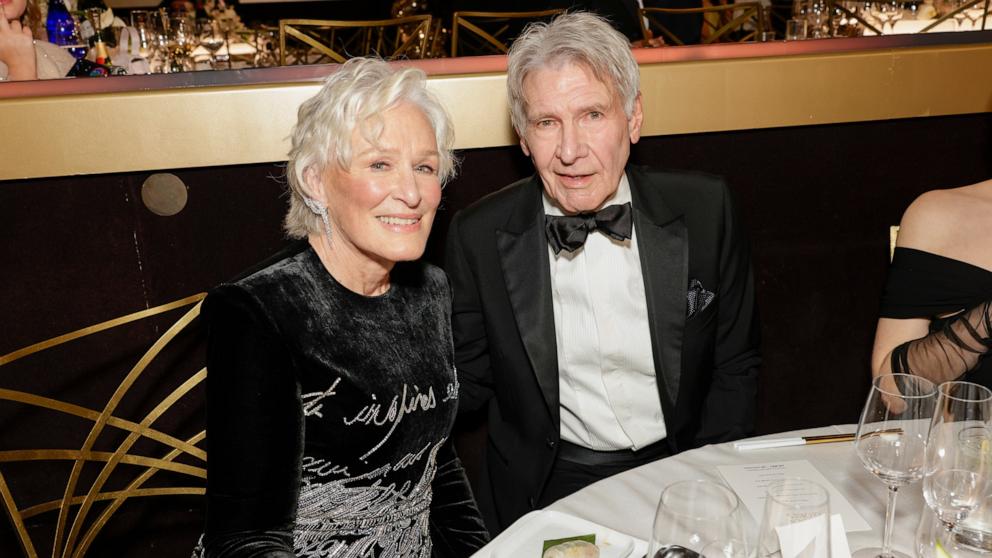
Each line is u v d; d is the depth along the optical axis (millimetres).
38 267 2037
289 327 1298
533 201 1785
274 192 2127
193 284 2148
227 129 1998
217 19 3553
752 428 1846
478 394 1904
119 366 2139
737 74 2213
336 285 1380
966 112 2371
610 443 1801
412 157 1292
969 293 1648
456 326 1846
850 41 2322
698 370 1784
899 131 2439
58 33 2582
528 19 2969
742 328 1866
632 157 2303
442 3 4012
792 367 2609
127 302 2115
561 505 1223
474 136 2107
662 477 1288
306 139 1311
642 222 1731
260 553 1224
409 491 1449
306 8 5312
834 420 2684
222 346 1273
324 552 1381
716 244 1777
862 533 1138
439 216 2225
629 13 2900
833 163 2434
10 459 1428
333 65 2064
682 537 845
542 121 1614
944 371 1485
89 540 1500
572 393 1809
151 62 2953
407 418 1402
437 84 2055
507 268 1739
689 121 2227
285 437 1285
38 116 1899
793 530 840
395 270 1502
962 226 1674
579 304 1770
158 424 2189
